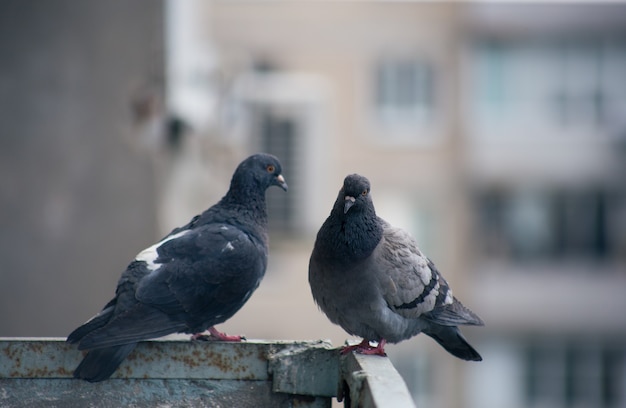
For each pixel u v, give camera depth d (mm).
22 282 12664
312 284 7051
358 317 6934
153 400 6242
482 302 24359
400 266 6906
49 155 12977
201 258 6754
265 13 22562
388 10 22859
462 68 23188
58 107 13031
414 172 23312
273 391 6270
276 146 22703
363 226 6773
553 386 24844
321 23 22719
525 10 23500
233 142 16703
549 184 24234
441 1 23078
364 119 22984
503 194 24219
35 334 12719
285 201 22750
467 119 23406
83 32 13195
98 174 13320
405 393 5266
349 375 6082
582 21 23688
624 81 23969
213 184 16328
